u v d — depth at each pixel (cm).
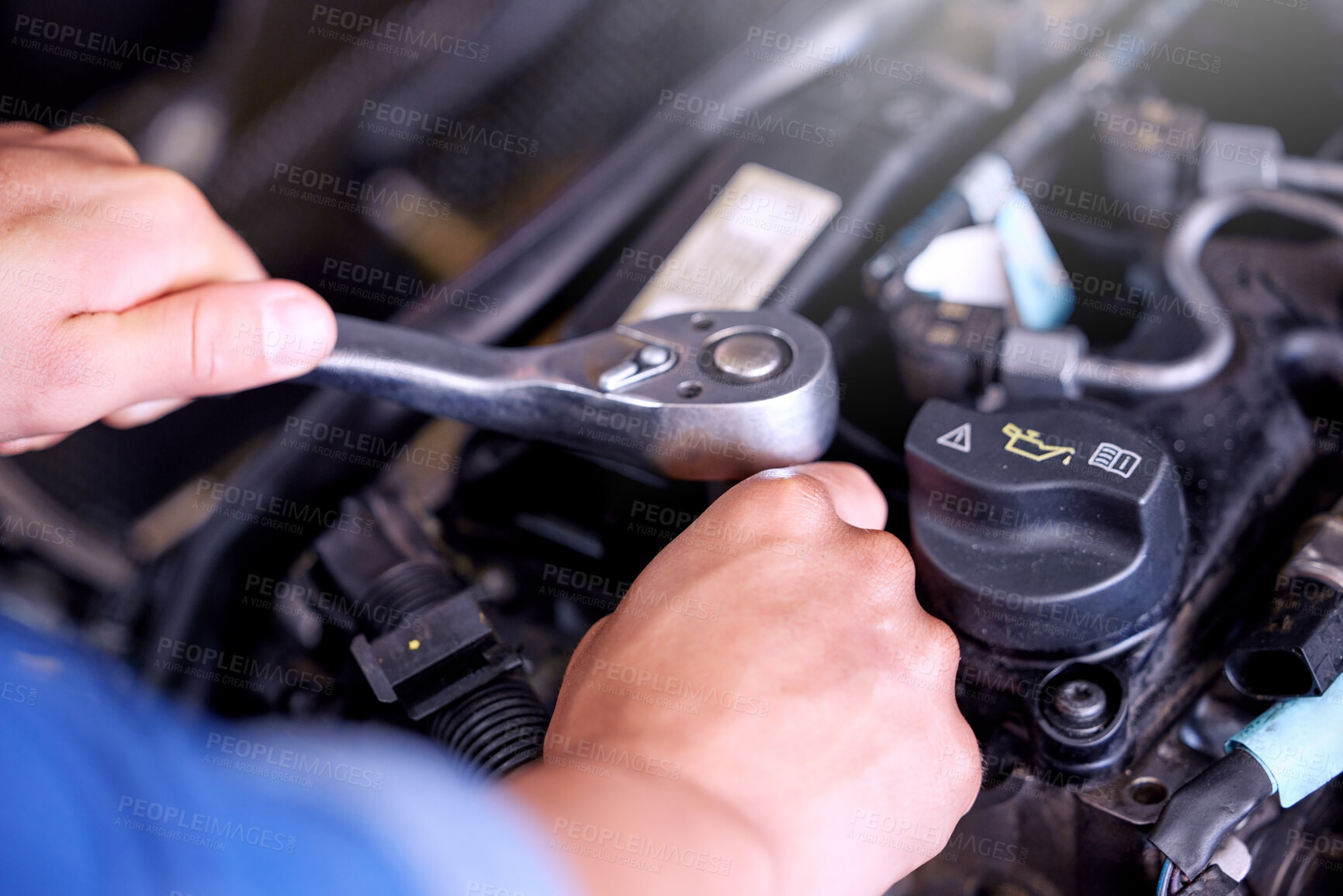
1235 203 92
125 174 85
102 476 128
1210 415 81
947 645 62
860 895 58
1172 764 67
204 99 141
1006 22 111
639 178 109
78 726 52
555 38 138
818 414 72
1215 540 75
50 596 119
